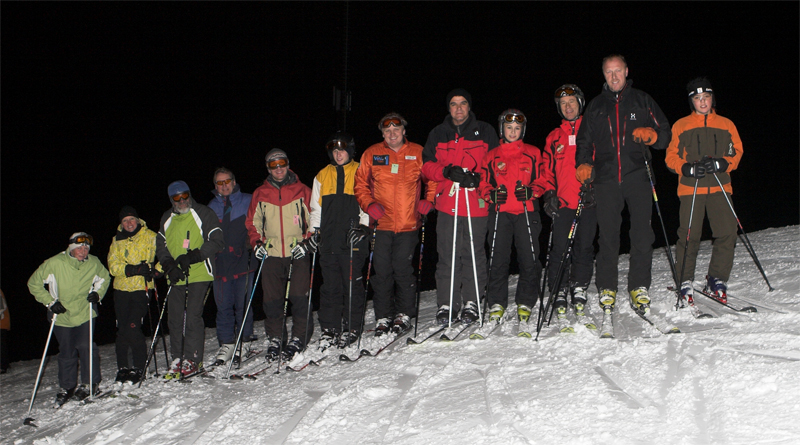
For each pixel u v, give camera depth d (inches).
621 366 135.9
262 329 277.1
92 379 201.2
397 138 194.4
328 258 203.5
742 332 147.3
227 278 218.1
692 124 186.9
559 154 193.0
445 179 194.4
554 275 195.3
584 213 188.4
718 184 183.3
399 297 203.8
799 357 125.8
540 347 158.2
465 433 112.4
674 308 178.7
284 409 145.6
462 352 164.2
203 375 192.9
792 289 180.5
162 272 202.2
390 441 115.4
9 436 167.9
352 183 201.0
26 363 300.0
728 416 102.0
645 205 179.0
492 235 192.7
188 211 201.5
